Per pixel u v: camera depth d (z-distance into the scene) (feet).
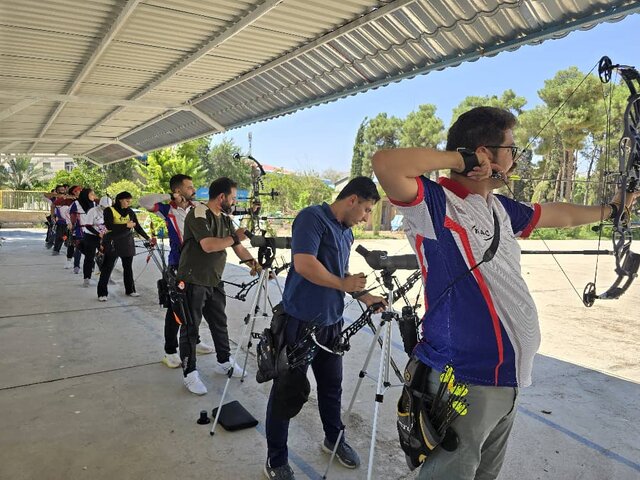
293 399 7.96
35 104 29.89
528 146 6.77
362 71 17.85
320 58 18.45
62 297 22.09
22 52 20.02
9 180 117.19
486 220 4.85
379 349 15.84
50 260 34.14
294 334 8.17
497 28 12.28
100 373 13.10
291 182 74.54
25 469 8.58
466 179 5.03
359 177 8.37
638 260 5.56
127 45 19.04
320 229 8.05
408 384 5.25
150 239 22.71
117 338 16.17
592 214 5.77
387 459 9.32
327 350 8.14
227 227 12.51
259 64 20.83
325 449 9.41
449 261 4.84
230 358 13.65
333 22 15.61
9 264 31.73
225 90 24.76
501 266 4.83
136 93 26.99
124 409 11.01
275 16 15.46
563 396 12.34
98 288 21.53
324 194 77.82
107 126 37.60
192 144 73.15
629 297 26.22
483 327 4.80
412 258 7.40
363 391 12.48
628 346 17.04
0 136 40.24
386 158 4.52
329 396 9.06
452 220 4.79
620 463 9.28
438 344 5.03
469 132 4.85
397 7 13.24
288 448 9.61
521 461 9.24
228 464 8.93
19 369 13.29
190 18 16.33
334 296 8.45
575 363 14.99
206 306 12.78
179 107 28.71
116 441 9.62
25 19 16.56
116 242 21.36
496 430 5.26
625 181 5.48
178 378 12.84
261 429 10.25
